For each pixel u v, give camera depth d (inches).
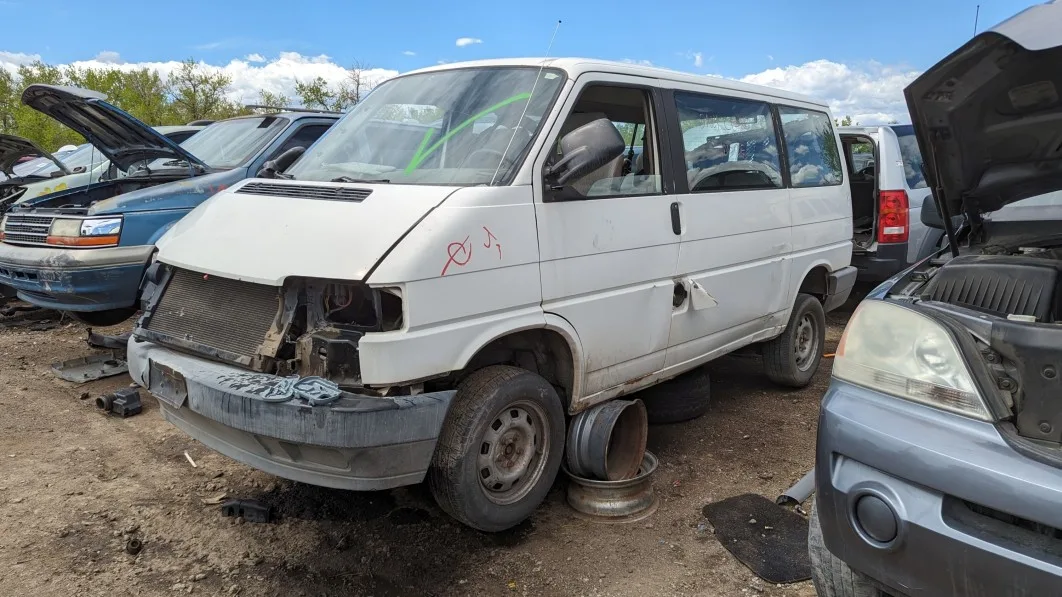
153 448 165.3
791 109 202.1
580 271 132.8
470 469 117.5
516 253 121.2
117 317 228.4
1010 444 75.5
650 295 148.6
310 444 102.1
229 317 121.1
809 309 213.0
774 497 148.1
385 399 105.1
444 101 144.6
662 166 153.1
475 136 134.0
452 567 121.6
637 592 115.6
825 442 88.0
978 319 86.3
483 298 116.3
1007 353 80.4
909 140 301.3
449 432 117.5
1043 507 70.6
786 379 211.2
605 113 155.4
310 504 140.8
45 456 158.4
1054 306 95.3
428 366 110.0
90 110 220.1
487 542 129.6
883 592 86.5
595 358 138.9
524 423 128.6
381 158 140.3
